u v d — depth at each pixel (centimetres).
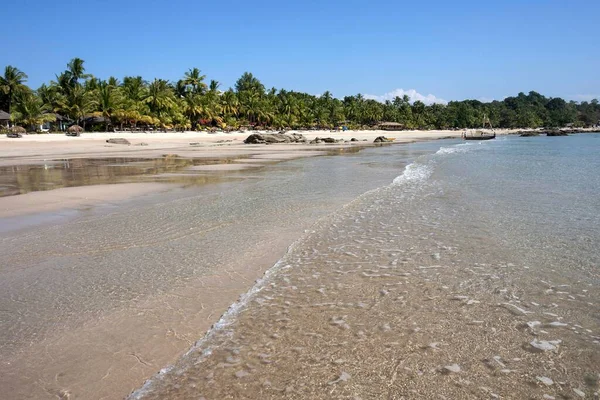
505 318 498
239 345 449
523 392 360
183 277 656
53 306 558
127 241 858
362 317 507
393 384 372
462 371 391
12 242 858
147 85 8375
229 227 966
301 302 555
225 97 10131
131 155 3856
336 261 719
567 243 800
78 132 6262
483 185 1584
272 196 1385
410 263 700
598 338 450
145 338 472
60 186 1677
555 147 4991
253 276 659
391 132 12975
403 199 1293
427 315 508
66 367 420
